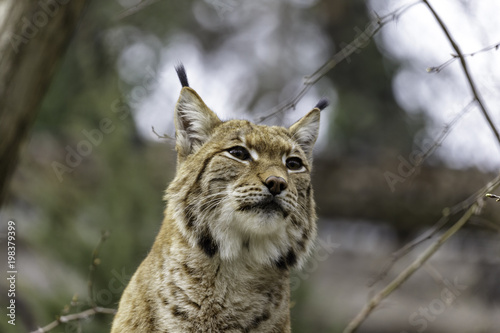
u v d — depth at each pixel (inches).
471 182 682.8
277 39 1024.2
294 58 1017.5
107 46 727.7
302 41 1030.4
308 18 1030.4
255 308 292.8
